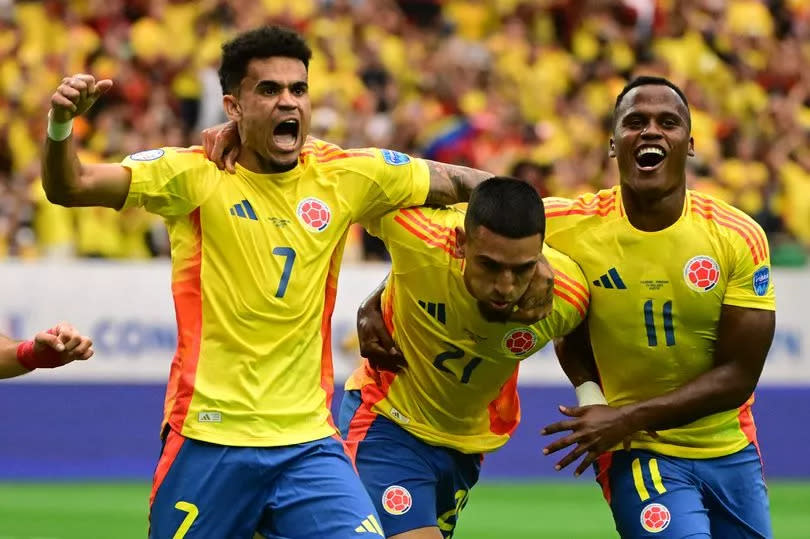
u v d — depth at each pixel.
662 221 20.17
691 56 65.00
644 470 20.77
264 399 18.53
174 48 58.47
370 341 21.66
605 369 21.25
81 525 36.03
